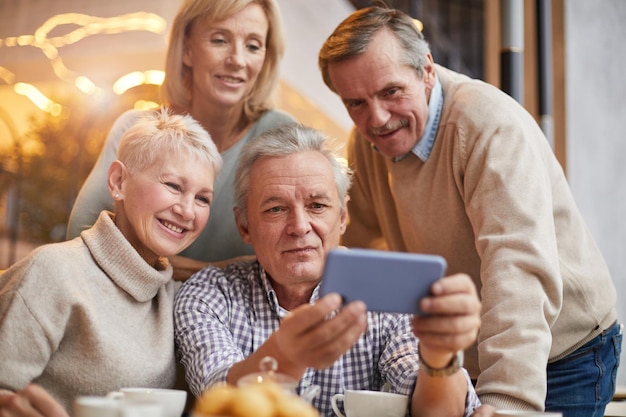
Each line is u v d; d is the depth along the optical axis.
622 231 3.77
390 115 1.83
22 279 1.38
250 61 2.06
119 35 3.15
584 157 3.60
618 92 3.84
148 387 1.45
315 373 1.54
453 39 5.39
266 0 2.07
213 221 2.04
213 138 2.11
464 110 1.83
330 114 3.55
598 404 1.90
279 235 1.54
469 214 1.75
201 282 1.62
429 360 1.22
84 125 3.52
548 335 1.50
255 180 1.57
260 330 1.60
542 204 1.66
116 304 1.46
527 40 3.28
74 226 1.99
